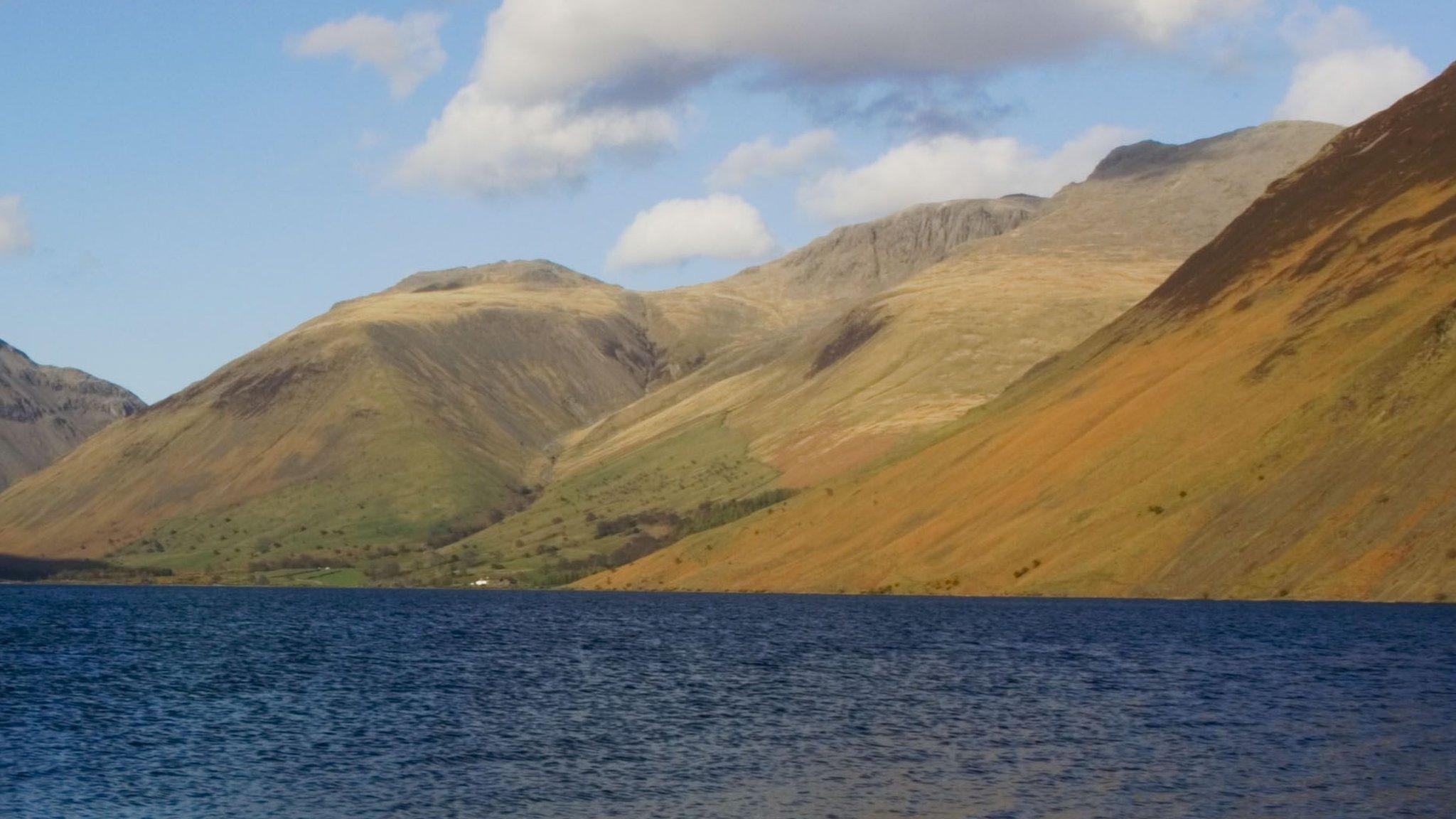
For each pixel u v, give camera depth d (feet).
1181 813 193.36
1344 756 228.63
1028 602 636.07
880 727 270.87
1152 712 281.13
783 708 302.86
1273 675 331.77
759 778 222.28
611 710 304.50
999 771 223.51
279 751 252.62
